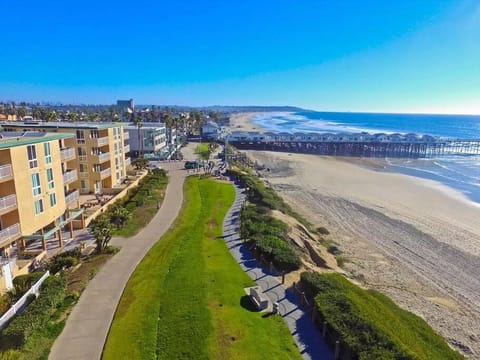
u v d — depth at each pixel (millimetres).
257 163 93312
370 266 33625
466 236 42312
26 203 26891
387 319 19938
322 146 118750
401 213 51031
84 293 22672
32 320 17797
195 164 74375
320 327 19594
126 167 59344
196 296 22094
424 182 71875
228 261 28266
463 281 31531
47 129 45469
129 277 25016
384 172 83375
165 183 58375
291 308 21781
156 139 93375
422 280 31391
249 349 17453
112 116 136125
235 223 38625
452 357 18016
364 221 47219
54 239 33094
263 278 25719
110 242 31734
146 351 17203
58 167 31562
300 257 30484
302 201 56844
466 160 103938
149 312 20484
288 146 122125
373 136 122438
